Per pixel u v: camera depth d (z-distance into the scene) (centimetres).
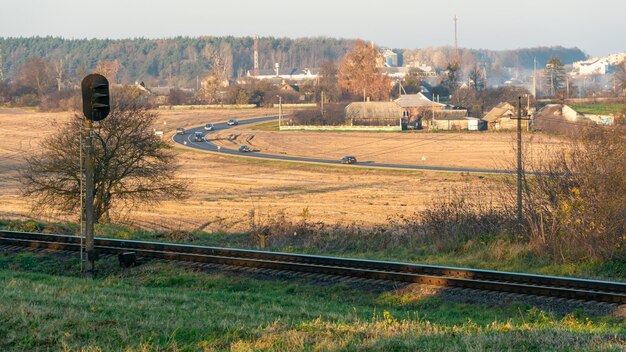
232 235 4641
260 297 2544
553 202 3662
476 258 3478
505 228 3931
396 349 1650
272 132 19188
